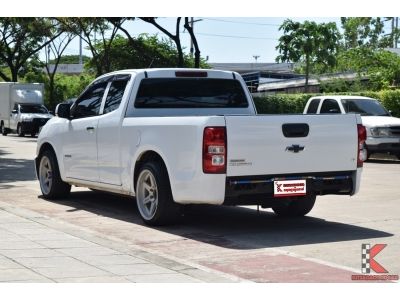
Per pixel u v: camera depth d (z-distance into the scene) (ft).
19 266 23.16
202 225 30.86
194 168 27.53
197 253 25.84
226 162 27.14
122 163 31.45
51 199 37.68
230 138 27.20
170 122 28.66
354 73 137.69
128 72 32.78
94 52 142.31
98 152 33.06
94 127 33.27
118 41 155.22
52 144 36.60
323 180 29.01
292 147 28.30
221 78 33.94
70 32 150.51
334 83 134.62
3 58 157.07
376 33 173.06
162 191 29.35
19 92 121.39
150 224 30.35
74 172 35.06
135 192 31.04
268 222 31.68
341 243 27.25
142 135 30.04
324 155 29.01
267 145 27.81
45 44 156.66
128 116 31.81
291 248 26.48
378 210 34.73
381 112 66.08
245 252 25.93
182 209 30.27
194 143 27.50
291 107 103.09
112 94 33.17
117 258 24.52
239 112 34.12
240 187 27.48
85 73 197.77
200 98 33.40
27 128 115.96
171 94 32.81
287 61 138.82
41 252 25.07
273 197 28.17
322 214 33.65
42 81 180.75
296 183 28.45
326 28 137.80
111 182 32.40
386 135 63.57
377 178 49.08
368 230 29.68
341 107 64.39
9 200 37.55
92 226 30.55
